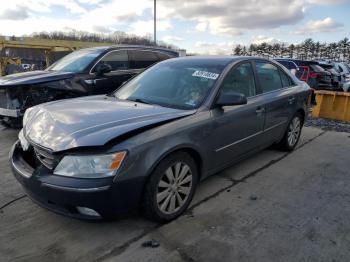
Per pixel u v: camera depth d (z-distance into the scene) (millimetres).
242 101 3359
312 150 5348
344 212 3318
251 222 3109
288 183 4020
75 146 2562
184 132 3051
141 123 2883
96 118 2986
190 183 3258
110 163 2570
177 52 8398
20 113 5555
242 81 4016
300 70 14609
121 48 7152
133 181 2668
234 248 2717
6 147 5402
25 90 5582
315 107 8297
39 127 3023
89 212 2652
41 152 2762
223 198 3598
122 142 2662
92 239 2848
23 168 2928
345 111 7801
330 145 5664
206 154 3365
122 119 2965
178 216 3188
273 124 4520
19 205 3434
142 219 3150
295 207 3410
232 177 4180
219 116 3471
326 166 4609
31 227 3027
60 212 2711
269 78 4594
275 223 3092
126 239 2844
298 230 2979
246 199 3580
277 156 5000
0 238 2857
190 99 3521
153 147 2777
